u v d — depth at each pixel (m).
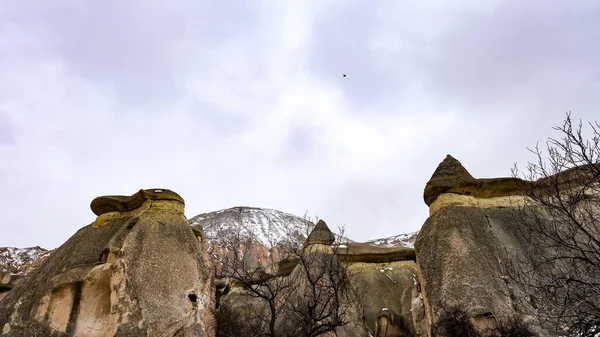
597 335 7.84
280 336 13.06
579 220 9.72
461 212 14.30
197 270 13.14
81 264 13.03
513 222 13.70
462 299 11.91
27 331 11.35
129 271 11.90
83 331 11.79
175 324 11.36
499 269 12.47
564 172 10.31
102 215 15.05
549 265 10.78
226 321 15.02
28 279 13.12
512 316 11.16
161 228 13.51
